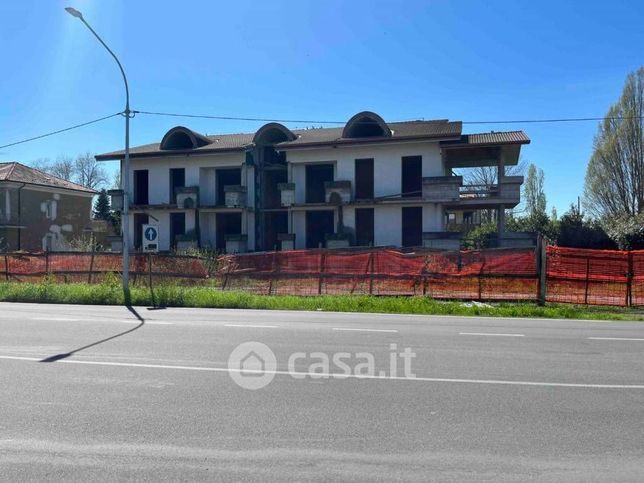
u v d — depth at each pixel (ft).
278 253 63.00
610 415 17.94
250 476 13.35
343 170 97.55
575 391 20.83
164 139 107.45
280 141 107.65
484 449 15.02
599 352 28.63
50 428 16.58
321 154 98.63
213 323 39.29
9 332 34.73
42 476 13.34
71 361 25.67
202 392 20.39
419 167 96.37
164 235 108.06
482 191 91.81
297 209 99.81
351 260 59.98
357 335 33.63
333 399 19.57
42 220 126.31
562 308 48.47
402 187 95.71
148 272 66.08
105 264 67.87
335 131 111.04
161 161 108.27
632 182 136.15
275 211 106.52
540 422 17.24
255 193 105.19
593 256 53.42
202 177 107.45
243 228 103.55
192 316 44.11
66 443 15.42
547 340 32.40
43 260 69.82
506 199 89.30
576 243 109.50
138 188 111.65
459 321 41.70
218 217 108.37
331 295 57.98
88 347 29.22
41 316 43.75
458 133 89.61
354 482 13.05
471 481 13.07
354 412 18.13
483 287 55.36
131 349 28.66
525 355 27.66
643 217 107.65
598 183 143.64
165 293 54.95
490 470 13.67
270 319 42.04
